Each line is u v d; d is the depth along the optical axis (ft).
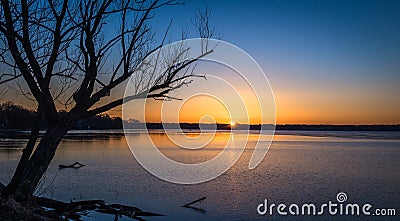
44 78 33.17
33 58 33.24
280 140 414.00
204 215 62.75
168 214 61.98
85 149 206.28
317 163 162.20
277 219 62.13
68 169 120.37
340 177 115.55
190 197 77.87
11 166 111.24
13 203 31.01
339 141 423.64
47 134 34.58
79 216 42.09
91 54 35.24
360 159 185.37
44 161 34.22
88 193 78.07
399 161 174.40
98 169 120.98
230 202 73.77
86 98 35.27
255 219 61.46
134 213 48.65
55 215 35.17
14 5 32.58
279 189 91.15
